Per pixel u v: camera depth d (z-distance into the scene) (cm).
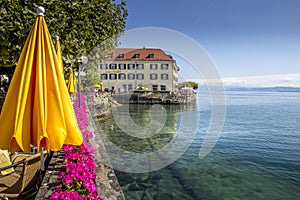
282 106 3834
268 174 826
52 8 441
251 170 859
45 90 194
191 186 653
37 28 210
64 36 520
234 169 854
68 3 504
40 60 198
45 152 391
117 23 721
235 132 1655
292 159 1013
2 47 384
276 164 947
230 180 741
